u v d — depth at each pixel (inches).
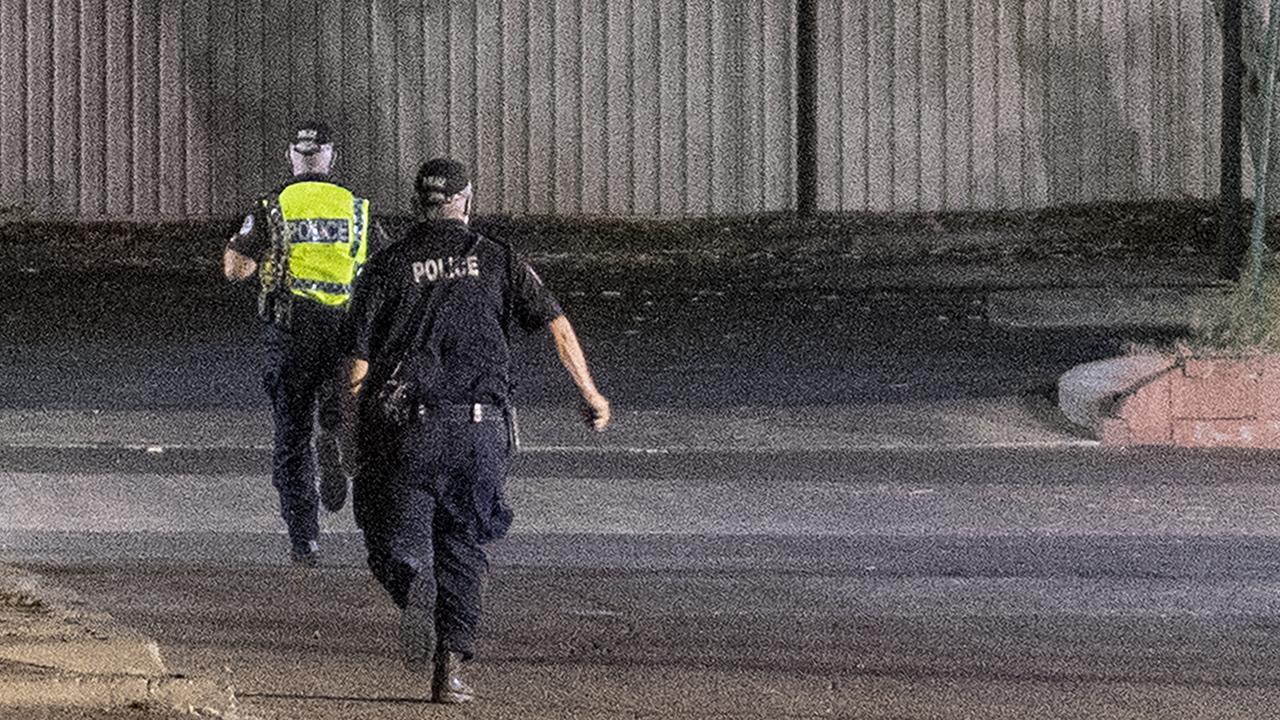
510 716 1083.9
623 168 3754.9
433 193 1105.4
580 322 2896.2
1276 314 2272.4
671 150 3754.9
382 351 1086.4
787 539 1617.9
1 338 2773.1
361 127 3732.8
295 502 1492.4
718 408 2210.9
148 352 2657.5
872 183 3742.6
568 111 3750.0
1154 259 3410.4
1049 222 3686.0
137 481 1827.0
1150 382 2039.9
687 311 2989.7
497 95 3742.6
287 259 1457.9
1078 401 2089.1
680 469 1899.6
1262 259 2393.0
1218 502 1756.9
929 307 2994.6
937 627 1315.2
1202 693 1147.3
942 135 3735.2
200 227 3688.5
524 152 3752.5
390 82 3735.2
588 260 3494.1
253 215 1467.8
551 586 1440.7
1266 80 2343.8
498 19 3742.6
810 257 3467.0
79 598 1373.0
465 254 1094.4
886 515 1710.1
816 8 3720.5
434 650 1106.7
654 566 1514.5
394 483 1077.8
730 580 1462.8
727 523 1680.6
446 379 1080.8
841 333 2780.5
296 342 1457.9
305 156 1483.8
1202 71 3720.5
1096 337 2733.8
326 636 1278.3
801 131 3722.9
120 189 3715.6
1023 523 1676.9
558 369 2506.2
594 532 1646.2
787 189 3754.9
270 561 1528.1
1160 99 3720.5
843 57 3732.8
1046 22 3725.4
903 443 2036.2
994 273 3277.6
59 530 1637.6
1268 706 1118.4
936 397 2272.4
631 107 3750.0
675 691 1146.7
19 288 3221.0
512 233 3668.8
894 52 3730.3
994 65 3730.3
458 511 1093.1
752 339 2733.8
